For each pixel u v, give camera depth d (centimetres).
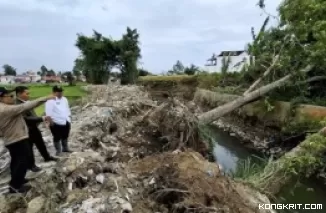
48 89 3269
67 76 5184
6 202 495
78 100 2059
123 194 527
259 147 1491
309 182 980
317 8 1411
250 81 2047
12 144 511
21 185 530
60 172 572
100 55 4066
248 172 901
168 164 669
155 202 540
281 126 1457
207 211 510
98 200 491
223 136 1822
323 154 1038
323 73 1593
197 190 562
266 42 1802
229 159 1310
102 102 1677
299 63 1565
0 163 688
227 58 2741
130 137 1067
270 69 1630
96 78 4181
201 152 1079
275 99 1602
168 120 1129
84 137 939
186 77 3434
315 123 1215
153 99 2009
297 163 866
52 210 479
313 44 1484
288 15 1545
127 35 4216
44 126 1104
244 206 571
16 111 501
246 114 1825
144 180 608
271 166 889
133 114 1441
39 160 700
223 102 2075
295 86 1546
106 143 948
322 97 1564
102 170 604
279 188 822
